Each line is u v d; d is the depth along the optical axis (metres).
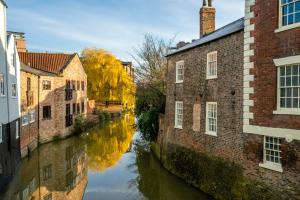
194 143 15.90
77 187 16.09
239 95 12.37
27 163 20.12
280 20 10.26
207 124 14.88
